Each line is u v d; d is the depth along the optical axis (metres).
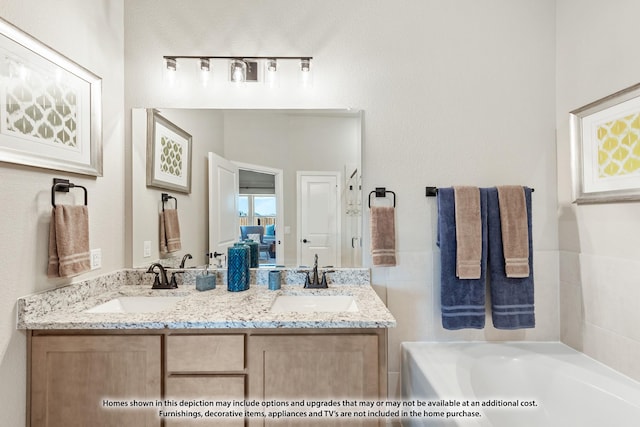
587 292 1.62
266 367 1.21
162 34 1.81
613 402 1.31
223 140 1.83
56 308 1.31
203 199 1.83
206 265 1.83
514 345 1.76
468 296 1.70
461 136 1.82
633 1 1.36
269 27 1.82
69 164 1.38
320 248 1.83
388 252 1.77
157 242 1.80
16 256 1.16
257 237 1.83
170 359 1.21
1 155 1.09
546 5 1.82
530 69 1.83
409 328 1.81
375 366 1.21
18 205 1.17
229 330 1.22
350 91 1.82
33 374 1.19
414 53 1.82
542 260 1.82
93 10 1.55
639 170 1.34
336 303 1.60
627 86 1.39
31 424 1.19
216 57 1.77
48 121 1.27
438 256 1.81
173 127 1.81
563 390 1.48
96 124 1.54
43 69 1.25
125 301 1.58
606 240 1.51
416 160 1.82
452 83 1.82
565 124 1.75
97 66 1.58
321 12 1.82
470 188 1.72
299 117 1.82
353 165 1.82
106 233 1.64
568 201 1.73
